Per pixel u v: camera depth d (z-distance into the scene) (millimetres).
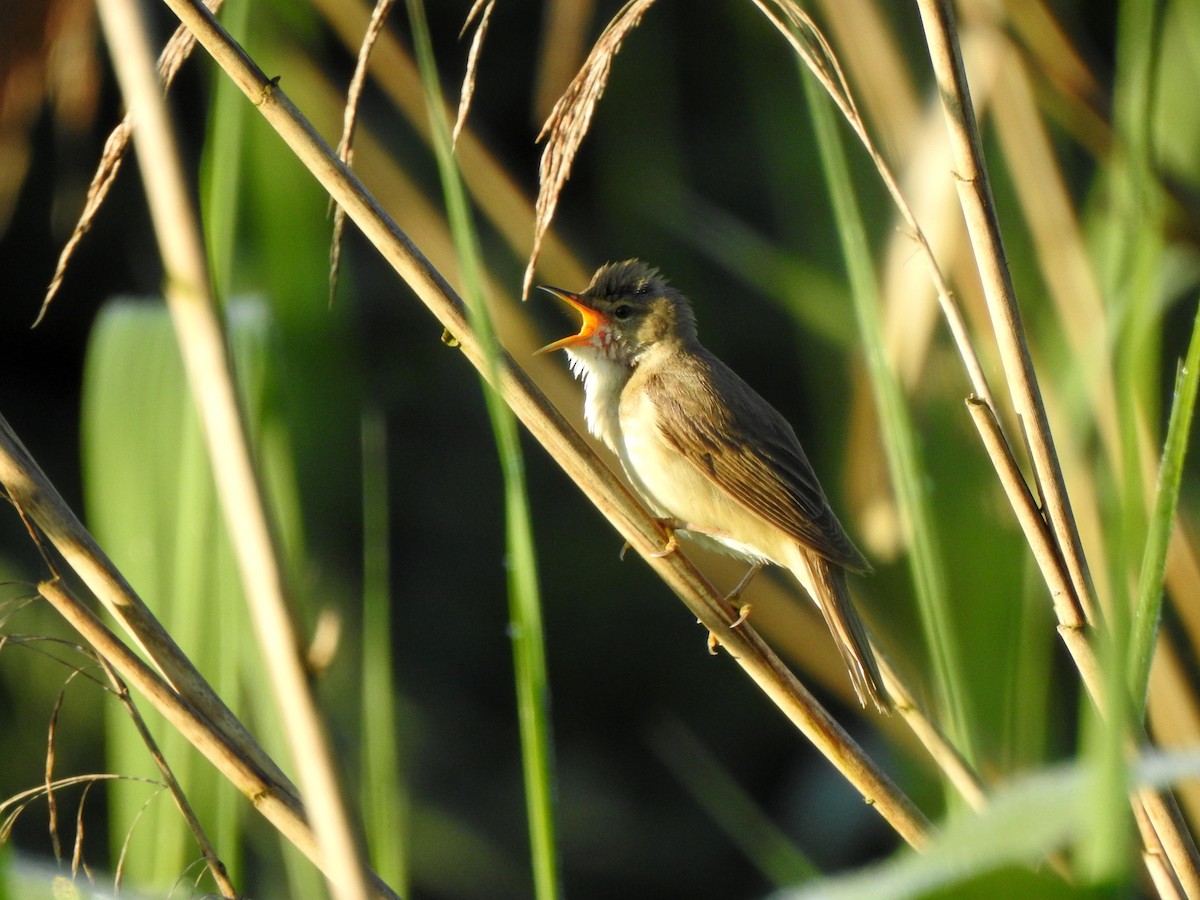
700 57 18094
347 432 7453
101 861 14797
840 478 7629
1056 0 7070
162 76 4574
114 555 5402
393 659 18375
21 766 14922
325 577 13477
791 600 8031
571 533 19203
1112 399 5840
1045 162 6570
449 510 18875
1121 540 2850
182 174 3719
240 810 5367
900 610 7383
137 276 18078
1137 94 4316
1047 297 6871
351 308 7414
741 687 18922
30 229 18594
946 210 6816
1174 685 6090
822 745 5395
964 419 6402
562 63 7328
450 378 19031
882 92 7117
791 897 2791
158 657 4363
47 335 19344
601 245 14398
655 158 10180
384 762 5645
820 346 7617
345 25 7469
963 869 2666
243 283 6980
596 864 17734
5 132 5789
